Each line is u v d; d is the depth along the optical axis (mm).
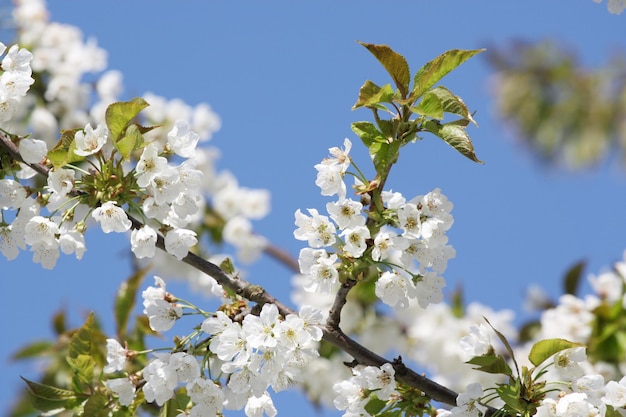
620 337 2283
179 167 1821
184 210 1826
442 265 1813
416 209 1797
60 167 1798
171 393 1806
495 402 2340
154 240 1827
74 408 1919
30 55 1824
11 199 1825
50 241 1818
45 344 2178
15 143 1816
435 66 1804
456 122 1822
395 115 1817
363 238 1787
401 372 1821
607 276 2328
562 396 1803
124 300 2086
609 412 1818
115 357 1846
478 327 1835
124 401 1839
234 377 1794
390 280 1810
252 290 1832
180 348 1822
